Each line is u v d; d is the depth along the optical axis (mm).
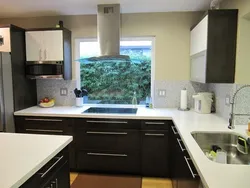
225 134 2018
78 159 2916
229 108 2393
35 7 2908
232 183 1045
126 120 2779
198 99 2891
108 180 2777
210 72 2297
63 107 3350
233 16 2219
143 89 3465
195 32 2799
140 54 3424
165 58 3246
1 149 1444
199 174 1206
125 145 2818
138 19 3219
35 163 1230
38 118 2924
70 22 3346
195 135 2023
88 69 3529
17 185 1037
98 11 2863
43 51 3113
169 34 3199
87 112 2951
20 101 3092
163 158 2777
